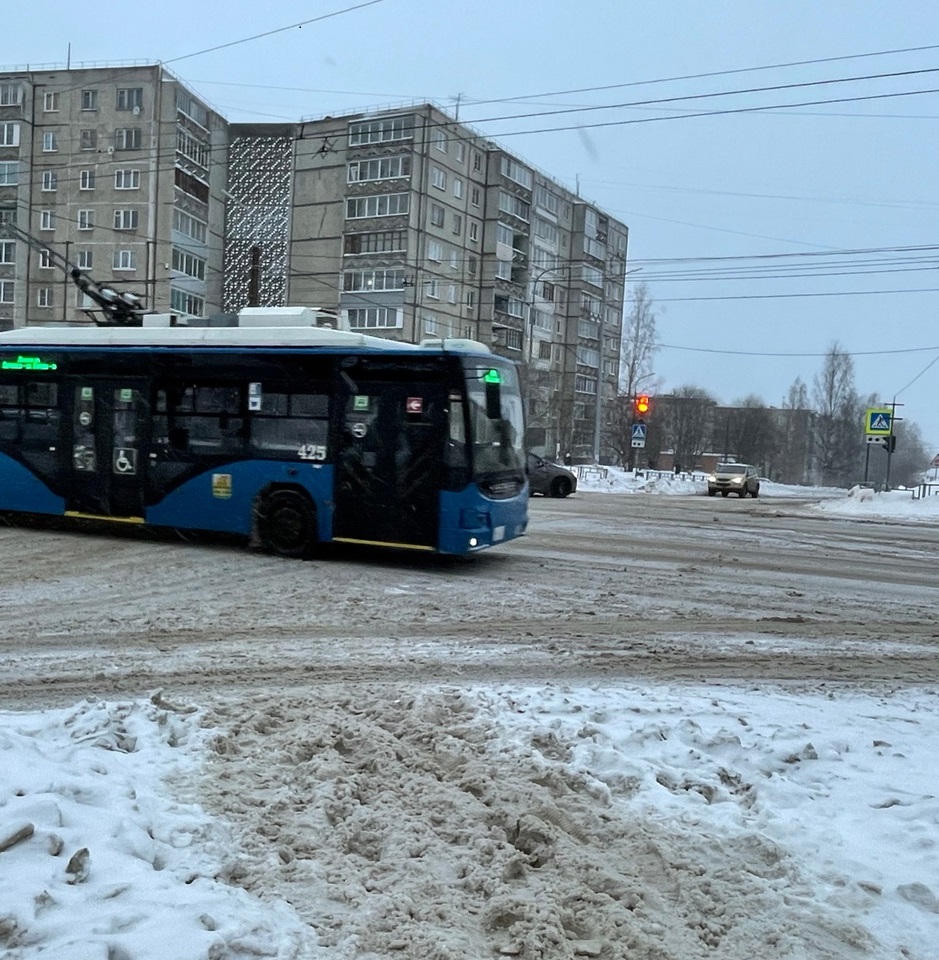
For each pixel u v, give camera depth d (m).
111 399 13.41
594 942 3.37
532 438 13.23
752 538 18.61
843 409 75.56
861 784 4.87
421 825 4.15
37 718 5.29
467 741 5.29
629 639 8.62
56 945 2.87
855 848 4.11
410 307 52.53
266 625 8.60
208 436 12.88
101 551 12.68
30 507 13.88
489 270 58.69
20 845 3.41
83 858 3.34
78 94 51.62
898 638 9.16
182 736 5.15
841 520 25.91
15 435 13.96
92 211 51.78
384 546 11.97
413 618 9.17
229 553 12.81
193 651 7.53
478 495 11.67
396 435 11.92
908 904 3.66
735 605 10.63
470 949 3.25
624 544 16.30
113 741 4.89
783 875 3.87
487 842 3.98
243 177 56.50
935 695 6.98
